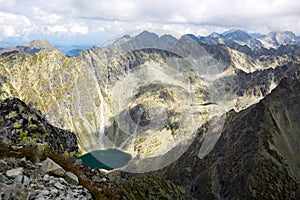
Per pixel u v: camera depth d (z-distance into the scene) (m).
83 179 12.77
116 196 13.63
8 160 11.01
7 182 9.41
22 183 9.60
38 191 9.41
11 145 13.84
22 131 15.85
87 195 10.95
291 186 173.12
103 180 14.49
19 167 10.51
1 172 10.02
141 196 48.19
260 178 174.50
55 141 16.80
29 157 11.79
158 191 86.19
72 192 10.38
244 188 174.25
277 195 168.38
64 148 16.88
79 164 15.55
